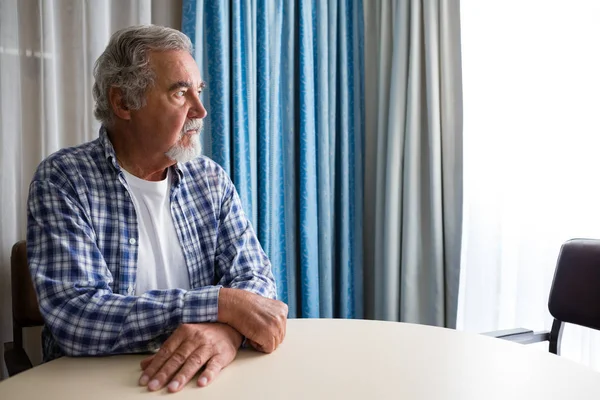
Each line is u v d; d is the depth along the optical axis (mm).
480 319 2053
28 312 1391
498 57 1962
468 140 2062
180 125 1147
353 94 2281
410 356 940
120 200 1137
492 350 977
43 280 978
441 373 864
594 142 1748
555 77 1817
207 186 1301
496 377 850
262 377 846
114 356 949
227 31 1872
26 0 1571
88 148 1173
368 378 840
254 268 1263
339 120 2252
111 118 1179
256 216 1975
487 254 2033
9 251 1559
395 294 2182
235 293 994
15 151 1564
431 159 2074
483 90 2016
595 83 1735
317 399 762
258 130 1990
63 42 1651
